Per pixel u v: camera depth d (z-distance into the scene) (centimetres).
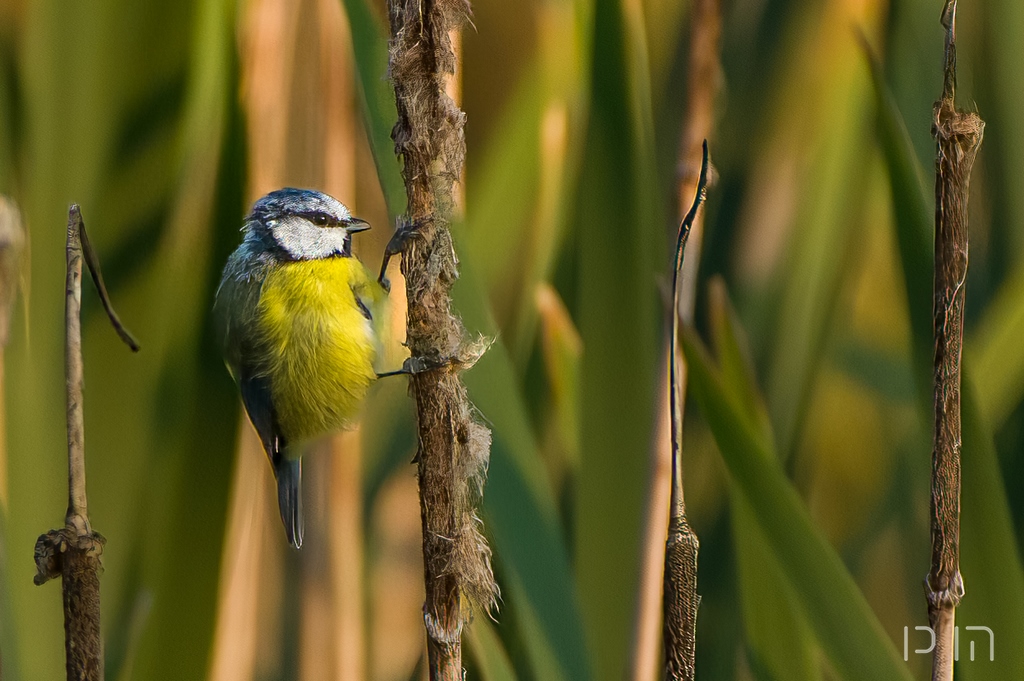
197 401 488
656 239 480
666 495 449
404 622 641
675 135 615
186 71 549
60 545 289
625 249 477
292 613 613
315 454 555
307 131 554
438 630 310
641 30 497
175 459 480
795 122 661
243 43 536
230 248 505
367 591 609
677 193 489
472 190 607
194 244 520
